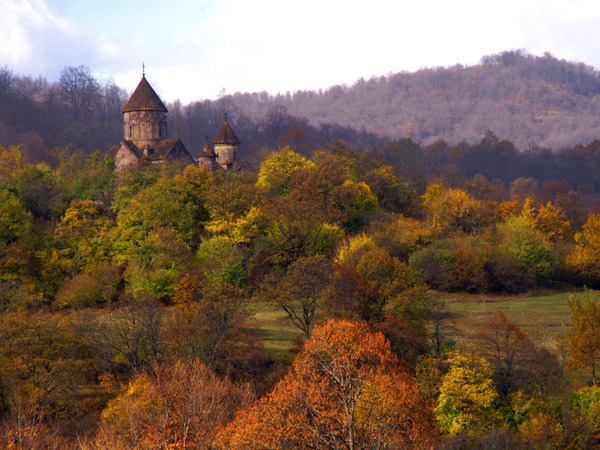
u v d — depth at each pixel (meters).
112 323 84.88
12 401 68.94
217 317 79.31
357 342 62.12
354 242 108.94
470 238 128.25
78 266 113.94
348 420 44.09
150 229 117.75
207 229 119.88
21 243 112.94
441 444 57.00
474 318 95.12
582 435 58.56
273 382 71.62
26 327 76.50
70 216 121.25
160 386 57.84
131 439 52.50
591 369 69.69
